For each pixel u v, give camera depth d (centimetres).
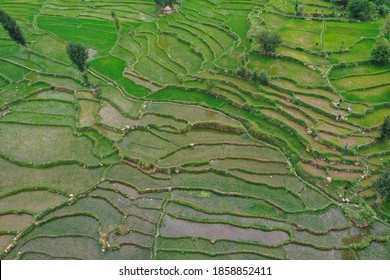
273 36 4594
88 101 4281
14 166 3422
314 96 4016
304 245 2711
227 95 4200
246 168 3331
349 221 2866
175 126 3825
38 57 5241
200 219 2883
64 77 4728
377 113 3800
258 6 6494
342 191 3070
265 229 2805
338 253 2658
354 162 3275
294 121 3762
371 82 4228
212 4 6888
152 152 3525
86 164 3397
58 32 6053
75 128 3850
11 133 3812
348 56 4669
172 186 3183
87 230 2841
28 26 6297
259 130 3666
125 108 4103
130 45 5584
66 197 3095
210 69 4641
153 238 2761
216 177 3275
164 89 4447
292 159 3394
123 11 6900
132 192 3142
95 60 5134
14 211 2955
